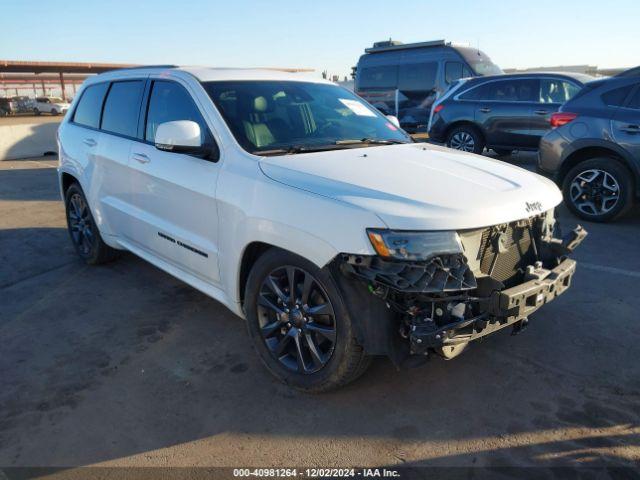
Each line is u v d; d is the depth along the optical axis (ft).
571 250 10.78
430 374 10.61
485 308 8.62
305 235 9.00
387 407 9.63
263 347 10.55
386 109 51.13
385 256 8.10
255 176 10.21
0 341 12.42
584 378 10.37
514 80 33.76
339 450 8.59
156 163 12.73
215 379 10.68
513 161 38.91
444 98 37.22
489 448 8.53
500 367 10.80
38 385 10.59
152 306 14.19
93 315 13.71
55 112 138.21
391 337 8.63
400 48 48.98
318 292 9.43
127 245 14.98
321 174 9.64
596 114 20.43
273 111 12.26
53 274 16.74
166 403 9.92
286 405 9.78
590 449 8.45
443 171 10.23
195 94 12.14
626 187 20.02
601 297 13.93
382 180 9.40
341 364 9.20
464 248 8.61
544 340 11.81
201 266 11.84
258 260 10.25
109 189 15.01
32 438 9.02
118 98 15.08
